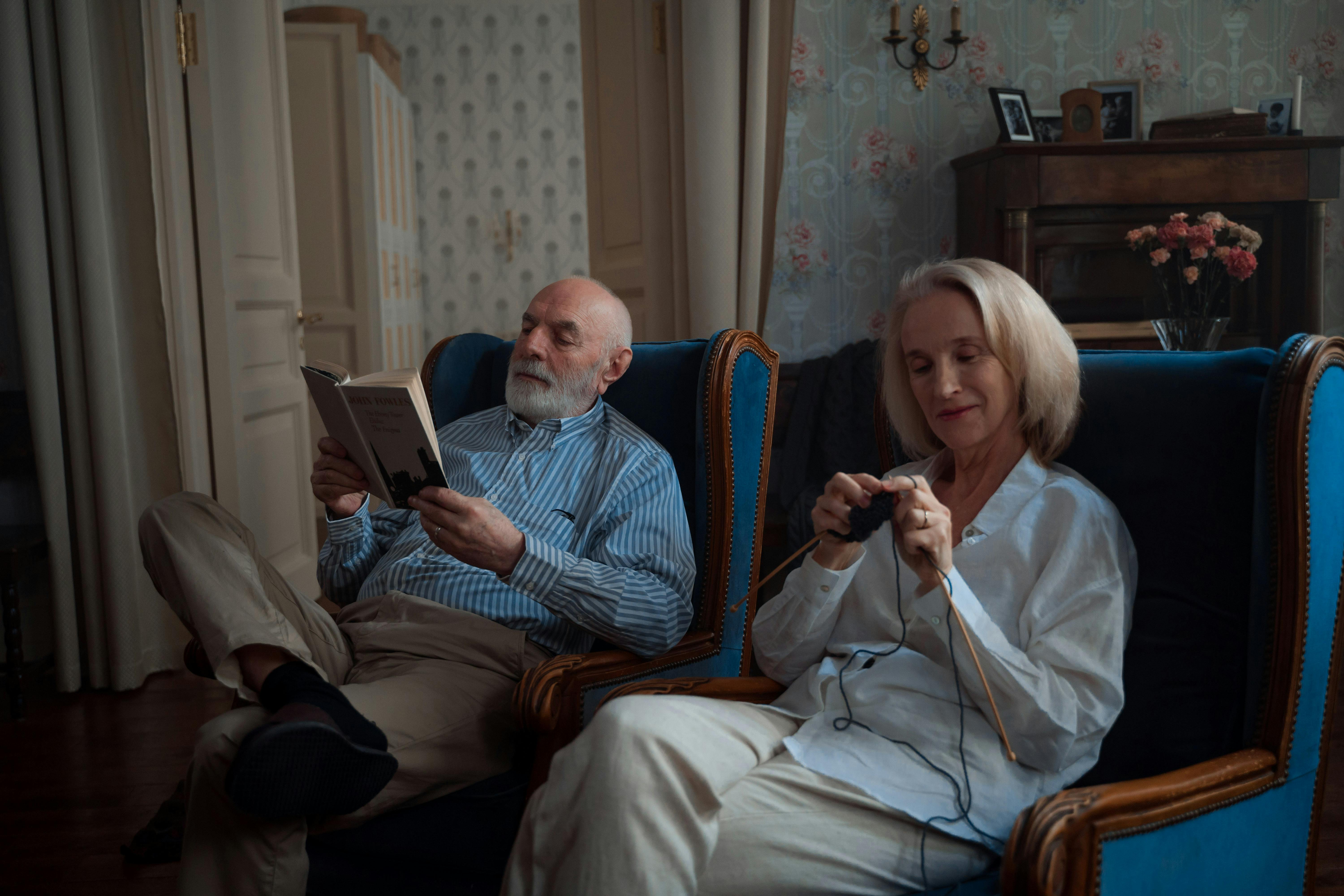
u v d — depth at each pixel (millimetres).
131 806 2148
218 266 3119
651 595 1488
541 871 1028
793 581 1265
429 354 2020
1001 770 1086
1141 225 3238
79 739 2525
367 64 5414
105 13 2717
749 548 1680
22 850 1958
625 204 3238
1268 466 1034
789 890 1035
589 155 3395
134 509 2879
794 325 3449
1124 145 3025
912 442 1372
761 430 1708
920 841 1053
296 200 4969
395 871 1291
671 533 1594
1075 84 3426
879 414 1500
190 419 3084
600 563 1540
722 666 1629
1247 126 3150
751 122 2820
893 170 3412
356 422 1394
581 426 1753
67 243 2740
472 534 1401
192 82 3045
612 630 1452
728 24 2816
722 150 2852
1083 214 3195
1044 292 3338
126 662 2863
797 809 1062
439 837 1276
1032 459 1221
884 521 1099
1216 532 1136
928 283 1247
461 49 6926
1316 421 1021
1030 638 1127
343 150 5480
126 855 1916
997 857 1064
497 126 6977
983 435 1217
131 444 2859
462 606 1570
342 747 1118
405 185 6484
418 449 1348
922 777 1079
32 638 2961
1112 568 1119
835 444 3135
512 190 7035
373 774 1168
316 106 5441
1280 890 1081
